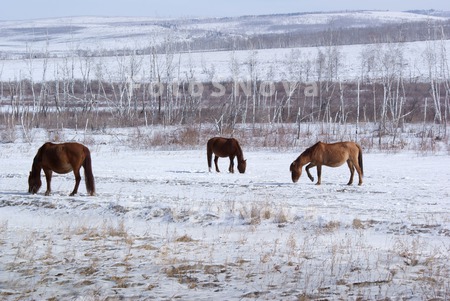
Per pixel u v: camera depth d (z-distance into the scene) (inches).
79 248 457.1
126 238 491.8
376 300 308.8
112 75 3818.9
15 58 5974.4
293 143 1621.6
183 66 4451.3
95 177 956.6
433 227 519.8
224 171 1065.5
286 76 3732.8
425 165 1147.9
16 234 519.8
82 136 1841.8
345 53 4527.6
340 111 2450.8
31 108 2822.3
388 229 521.3
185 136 1685.5
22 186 865.5
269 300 313.3
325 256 418.0
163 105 2947.8
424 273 365.1
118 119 2269.9
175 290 337.4
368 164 1171.9
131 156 1365.7
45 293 334.6
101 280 360.8
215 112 2482.8
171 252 437.4
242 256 419.8
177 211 601.0
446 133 1900.8
